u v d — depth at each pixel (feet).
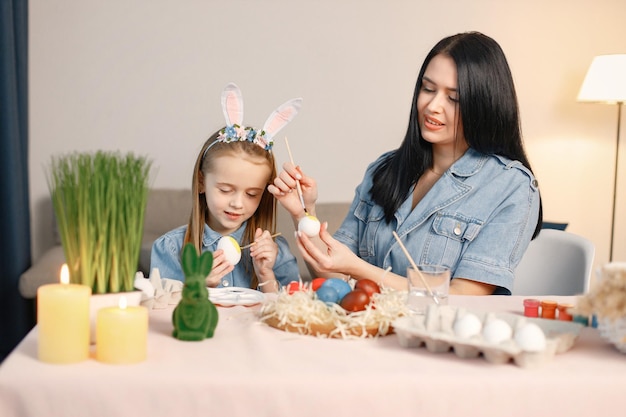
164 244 6.50
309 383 3.47
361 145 13.30
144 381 3.44
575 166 14.02
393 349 3.96
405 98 13.30
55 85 12.62
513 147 6.33
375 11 13.15
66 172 3.92
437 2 13.28
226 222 6.20
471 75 5.93
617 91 12.45
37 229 12.64
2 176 11.02
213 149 6.12
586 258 6.58
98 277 3.92
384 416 3.50
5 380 3.40
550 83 13.79
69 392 3.42
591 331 4.39
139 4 12.66
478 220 6.14
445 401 3.51
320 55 13.08
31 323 11.63
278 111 6.21
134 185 3.97
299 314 4.19
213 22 12.84
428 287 4.39
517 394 3.54
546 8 13.62
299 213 6.08
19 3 11.62
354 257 5.61
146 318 3.68
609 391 3.58
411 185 6.52
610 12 13.75
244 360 3.71
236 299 4.98
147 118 12.84
